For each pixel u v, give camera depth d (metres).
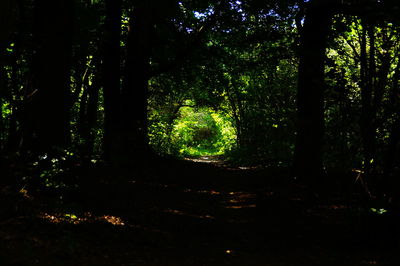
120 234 6.69
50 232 5.86
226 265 5.62
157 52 19.83
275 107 18.30
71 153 8.92
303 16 12.48
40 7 9.02
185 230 7.65
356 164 7.81
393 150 6.84
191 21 20.12
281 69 17.92
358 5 8.24
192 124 47.09
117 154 14.98
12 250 4.80
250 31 18.59
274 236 7.39
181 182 13.95
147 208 9.01
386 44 7.34
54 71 9.05
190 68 22.03
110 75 15.14
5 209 6.29
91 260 5.17
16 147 9.09
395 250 6.08
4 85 9.10
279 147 17.20
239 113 29.62
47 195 7.73
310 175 11.22
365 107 7.18
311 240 6.98
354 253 6.08
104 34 14.90
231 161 26.97
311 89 10.98
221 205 10.60
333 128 7.88
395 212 6.72
